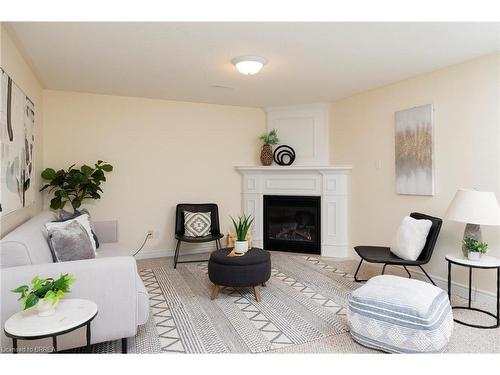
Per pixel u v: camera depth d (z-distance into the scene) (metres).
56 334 1.45
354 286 3.49
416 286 2.33
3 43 2.33
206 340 2.35
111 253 3.22
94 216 4.44
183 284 3.58
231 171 5.22
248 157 5.32
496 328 2.51
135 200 4.64
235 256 3.13
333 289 3.40
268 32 2.52
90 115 4.38
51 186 4.09
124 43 2.71
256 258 3.09
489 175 2.99
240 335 2.43
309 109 5.05
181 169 4.90
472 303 3.01
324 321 2.67
